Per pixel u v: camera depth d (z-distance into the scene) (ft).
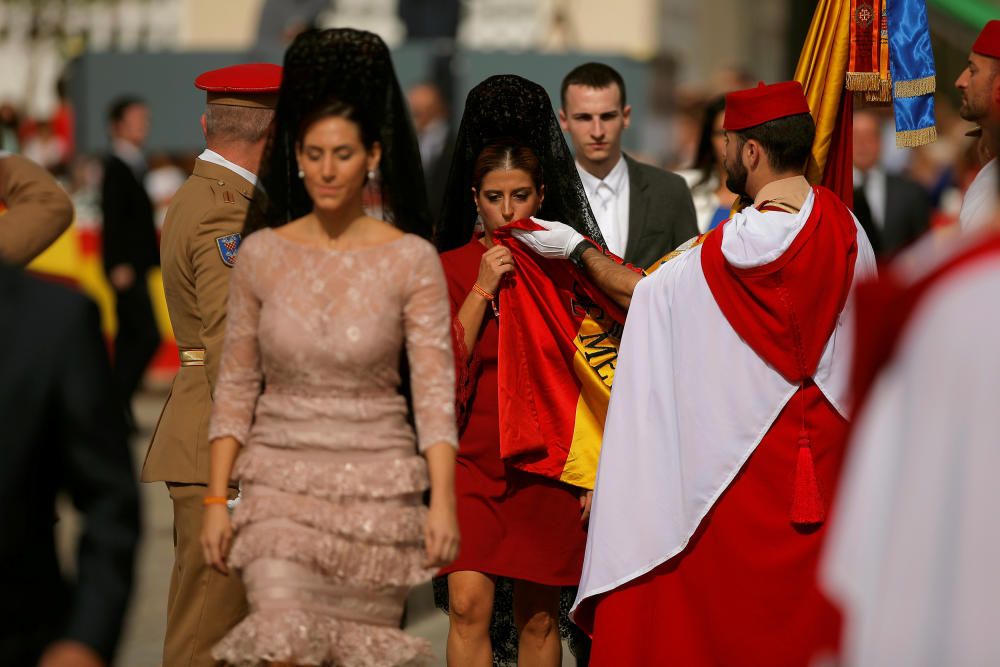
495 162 61.67
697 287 56.85
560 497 61.82
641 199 75.92
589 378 61.82
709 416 56.44
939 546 28.78
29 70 207.72
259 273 48.91
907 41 64.13
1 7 208.13
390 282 48.11
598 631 58.80
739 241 56.03
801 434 55.77
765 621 55.88
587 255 61.11
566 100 75.77
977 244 29.76
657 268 60.64
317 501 47.88
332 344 47.78
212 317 56.39
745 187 58.54
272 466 48.16
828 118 64.18
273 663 48.65
